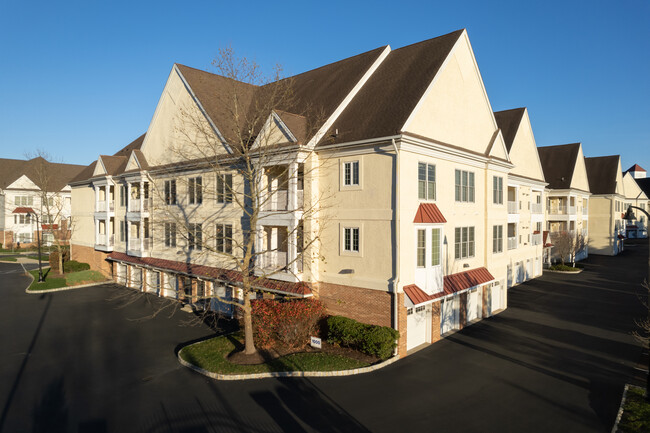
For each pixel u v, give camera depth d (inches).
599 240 2301.9
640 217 3479.3
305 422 490.3
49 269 1642.5
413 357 711.1
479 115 948.6
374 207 720.3
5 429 477.4
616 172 2283.5
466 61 884.0
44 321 942.4
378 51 936.3
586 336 840.9
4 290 1296.8
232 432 468.4
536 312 1040.8
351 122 788.6
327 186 789.2
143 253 1179.3
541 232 1612.9
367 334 675.4
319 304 776.3
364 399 550.3
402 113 721.6
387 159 703.1
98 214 1443.2
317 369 637.9
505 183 1067.9
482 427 482.6
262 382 603.8
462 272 883.4
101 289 1306.6
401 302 690.8
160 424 487.8
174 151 1018.7
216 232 971.3
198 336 831.7
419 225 721.6
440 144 764.0
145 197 1230.3
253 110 973.8
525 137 1418.6
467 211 898.1
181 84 1047.6
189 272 1010.7
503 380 618.5
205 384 599.2
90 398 557.3
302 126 808.9
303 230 787.4
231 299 964.0
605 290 1328.7
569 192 1845.5
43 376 632.4
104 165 1354.6
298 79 1085.1
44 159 2214.6
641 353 743.1
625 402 546.3
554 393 576.7
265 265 840.3
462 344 785.6
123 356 718.5
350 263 754.8
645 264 1923.0
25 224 2370.8
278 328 727.1
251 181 714.8
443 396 561.6
